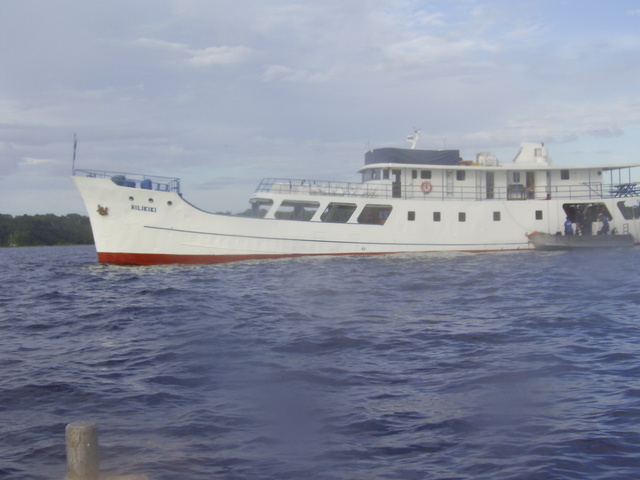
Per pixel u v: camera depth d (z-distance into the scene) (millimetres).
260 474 7594
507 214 40750
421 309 19578
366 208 38562
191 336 15805
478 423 9156
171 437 8852
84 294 25484
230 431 9055
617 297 21047
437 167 40438
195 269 33062
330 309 19922
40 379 12016
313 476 7523
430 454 8109
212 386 11336
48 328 18016
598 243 40656
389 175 40000
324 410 9891
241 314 19172
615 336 14758
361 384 11289
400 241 38969
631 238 41406
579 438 8445
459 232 39938
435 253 39469
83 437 6188
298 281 27328
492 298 21562
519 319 17297
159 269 33469
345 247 38000
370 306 20344
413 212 39125
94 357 13922
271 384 11391
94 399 10656
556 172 42719
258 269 32219
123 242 34812
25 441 8812
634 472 7406
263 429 9109
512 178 42562
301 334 15867
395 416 9539
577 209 43250
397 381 11445
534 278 27031
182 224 35062
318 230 37469
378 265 33406
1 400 10719
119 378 12016
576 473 7418
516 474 7445
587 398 10148
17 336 16938
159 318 18781
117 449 8430
